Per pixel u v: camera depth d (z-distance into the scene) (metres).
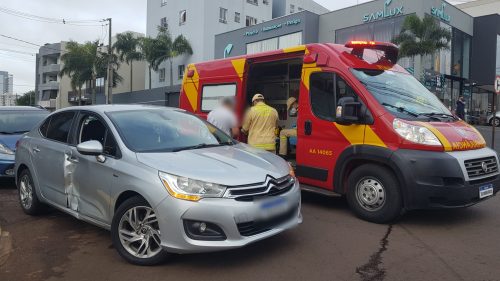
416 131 5.37
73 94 66.88
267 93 9.31
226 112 8.21
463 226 5.59
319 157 6.42
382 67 6.56
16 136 8.73
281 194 4.41
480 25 31.59
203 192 3.98
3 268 4.42
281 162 4.93
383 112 5.67
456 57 30.06
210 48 42.19
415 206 5.31
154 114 5.50
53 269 4.36
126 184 4.35
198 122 5.79
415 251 4.70
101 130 5.10
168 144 4.96
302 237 5.16
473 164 5.41
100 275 4.18
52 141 5.79
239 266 4.32
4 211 6.61
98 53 48.38
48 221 6.03
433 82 26.44
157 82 46.91
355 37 28.14
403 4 25.73
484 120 29.78
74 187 5.15
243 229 4.07
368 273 4.14
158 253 4.23
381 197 5.63
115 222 4.46
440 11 27.44
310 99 6.62
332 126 6.21
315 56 6.64
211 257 4.54
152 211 4.22
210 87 8.99
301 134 6.71
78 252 4.81
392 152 5.44
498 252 4.67
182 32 43.75
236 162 4.50
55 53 70.38
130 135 4.88
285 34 31.00
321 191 6.38
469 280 3.97
